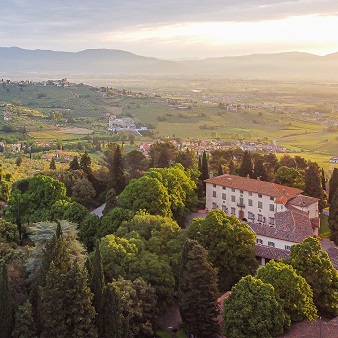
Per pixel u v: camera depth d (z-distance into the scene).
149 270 67.94
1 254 75.25
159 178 101.62
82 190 122.56
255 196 110.44
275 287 58.47
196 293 61.75
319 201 118.38
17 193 108.88
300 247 64.44
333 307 61.16
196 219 82.31
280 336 54.88
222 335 61.97
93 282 57.97
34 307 58.47
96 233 89.44
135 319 61.44
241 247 74.75
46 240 68.56
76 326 55.38
